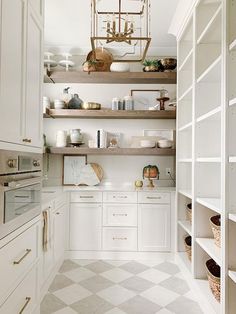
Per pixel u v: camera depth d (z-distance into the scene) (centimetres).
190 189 330
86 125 396
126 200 342
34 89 179
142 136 393
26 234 164
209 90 259
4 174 131
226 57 180
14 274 144
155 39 364
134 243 341
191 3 265
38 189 188
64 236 334
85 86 395
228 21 180
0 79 127
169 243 341
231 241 178
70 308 225
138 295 247
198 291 235
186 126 297
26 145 164
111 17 293
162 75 363
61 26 331
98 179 388
